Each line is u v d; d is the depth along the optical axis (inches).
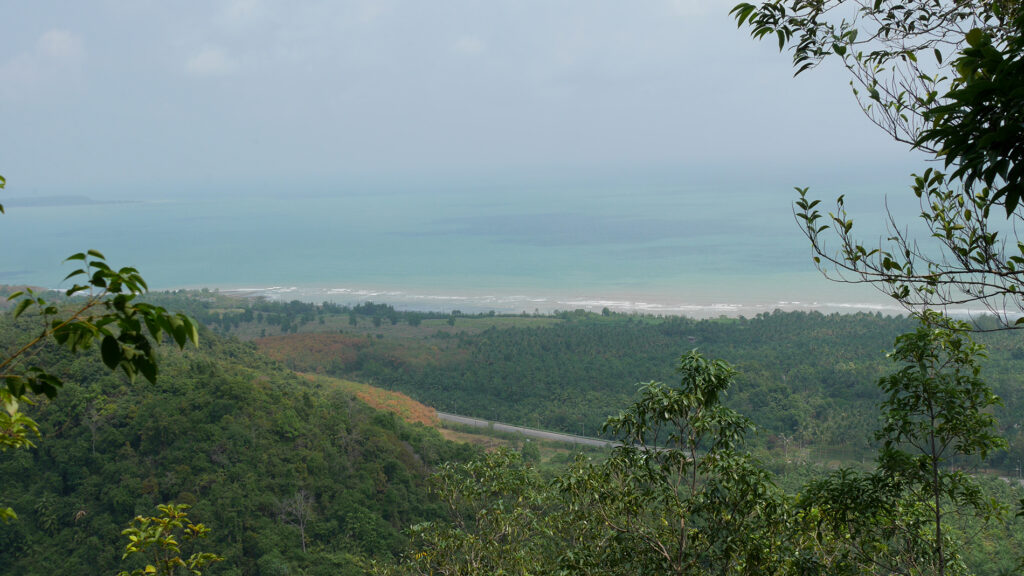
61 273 7062.0
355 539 1365.7
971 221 182.5
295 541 1307.8
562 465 1987.0
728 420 300.4
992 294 167.9
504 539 440.1
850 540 286.2
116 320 110.7
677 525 330.3
